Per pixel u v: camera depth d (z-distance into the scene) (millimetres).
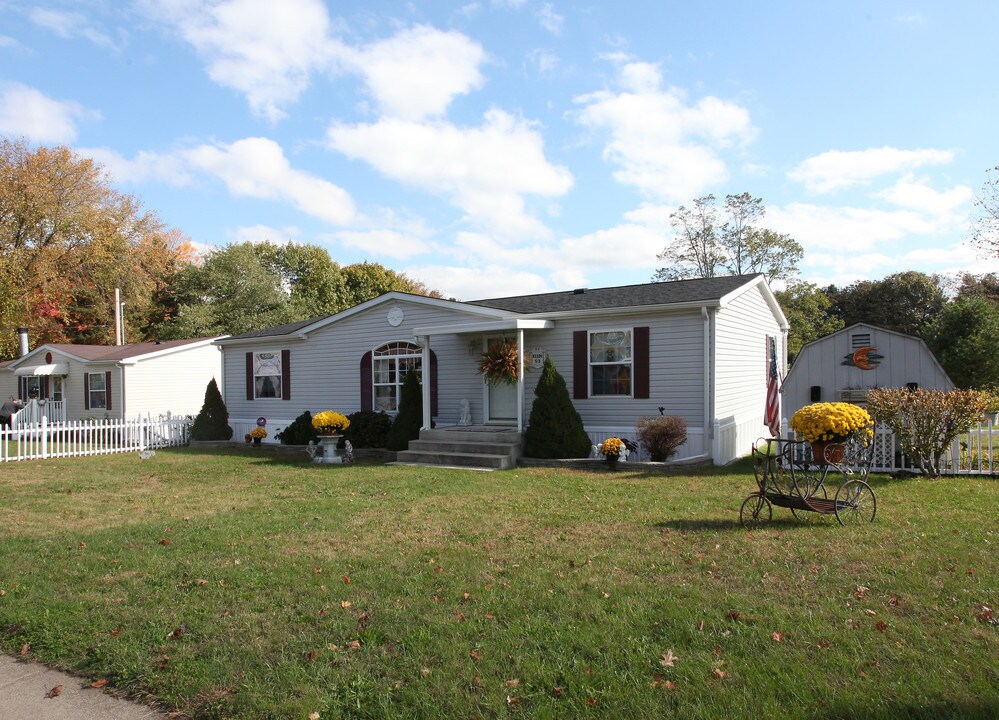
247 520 8656
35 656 4660
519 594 5410
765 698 3664
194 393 27562
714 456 13539
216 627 4918
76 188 32281
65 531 8281
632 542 7023
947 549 6305
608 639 4473
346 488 11289
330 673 4145
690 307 13789
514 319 14875
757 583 5516
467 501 9789
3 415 26297
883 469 11602
